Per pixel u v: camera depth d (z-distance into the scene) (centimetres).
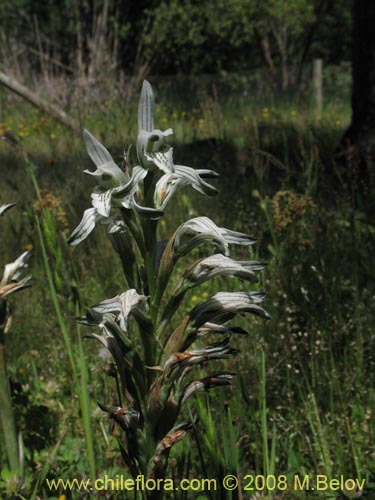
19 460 235
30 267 500
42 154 884
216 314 197
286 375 339
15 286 226
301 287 395
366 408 314
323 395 325
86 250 536
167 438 194
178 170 185
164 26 2180
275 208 485
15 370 358
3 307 230
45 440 296
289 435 300
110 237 194
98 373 348
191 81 1669
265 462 223
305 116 960
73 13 1917
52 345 391
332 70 1956
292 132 935
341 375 335
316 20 2403
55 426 309
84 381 229
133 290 187
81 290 421
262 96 1641
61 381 354
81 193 629
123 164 195
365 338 362
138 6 2209
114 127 1061
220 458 218
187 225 189
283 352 340
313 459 274
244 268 193
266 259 477
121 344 194
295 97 1576
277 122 992
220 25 2227
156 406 193
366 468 279
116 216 190
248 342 357
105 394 338
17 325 420
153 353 196
